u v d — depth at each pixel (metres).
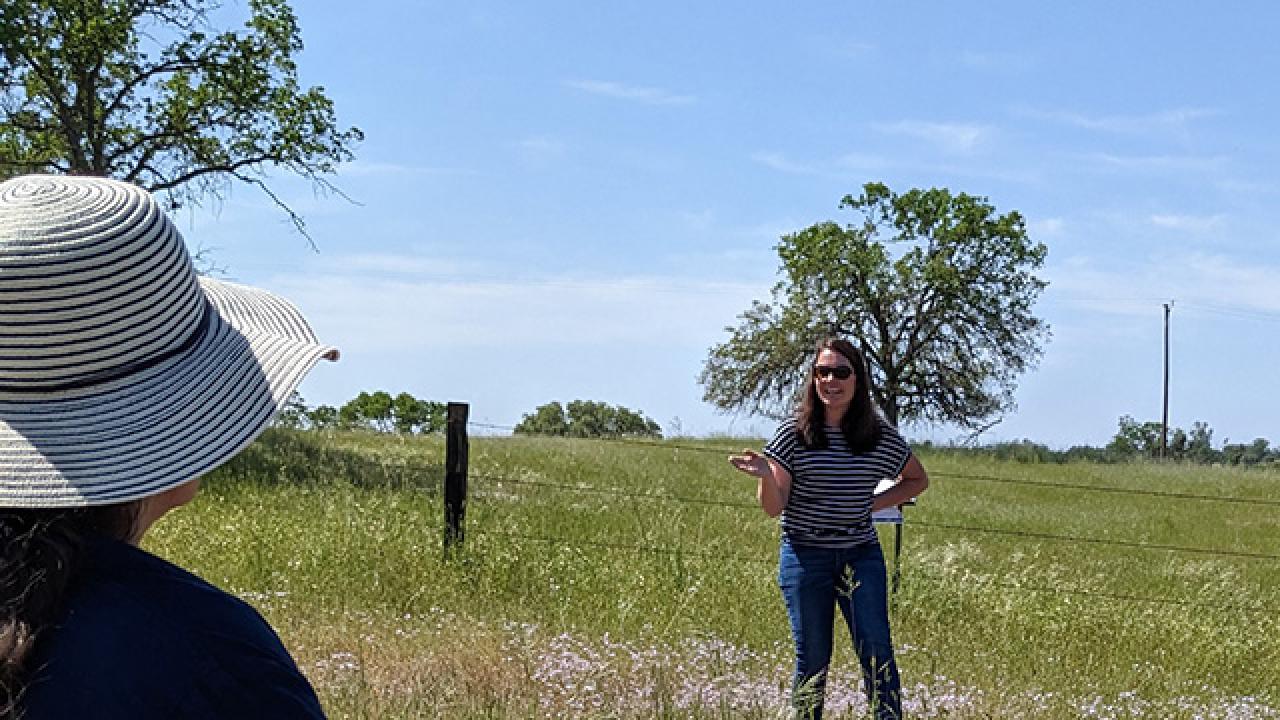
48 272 1.52
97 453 1.56
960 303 57.00
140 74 25.06
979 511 20.09
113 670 1.50
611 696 6.05
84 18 23.77
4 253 1.51
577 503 12.65
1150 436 69.88
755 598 8.80
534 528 10.62
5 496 1.52
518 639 7.17
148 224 1.61
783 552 5.88
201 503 10.74
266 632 1.63
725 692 6.16
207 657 1.54
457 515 9.32
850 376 5.69
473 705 5.59
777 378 55.91
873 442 5.76
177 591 1.58
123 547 1.60
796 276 57.72
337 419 19.22
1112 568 13.21
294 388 1.69
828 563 5.79
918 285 57.19
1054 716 6.82
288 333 1.85
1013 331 57.47
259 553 8.84
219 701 1.53
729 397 56.31
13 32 22.58
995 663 8.10
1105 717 6.96
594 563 9.23
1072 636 9.05
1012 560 12.99
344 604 8.02
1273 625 9.99
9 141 25.31
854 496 5.76
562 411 46.06
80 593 1.55
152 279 1.60
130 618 1.53
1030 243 58.41
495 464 18.70
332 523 9.53
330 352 1.75
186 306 1.66
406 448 16.77
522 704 5.75
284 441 16.11
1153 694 7.82
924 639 8.59
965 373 56.66
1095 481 28.62
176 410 1.61
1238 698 7.86
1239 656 9.01
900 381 57.47
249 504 10.77
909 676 7.43
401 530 9.48
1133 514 20.75
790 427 5.77
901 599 9.38
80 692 1.49
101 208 1.59
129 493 1.55
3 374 1.55
